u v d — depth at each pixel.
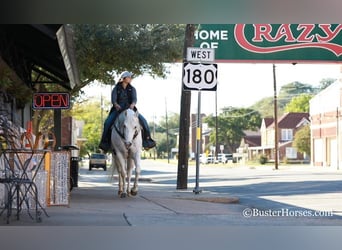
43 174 10.78
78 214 10.20
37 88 21.59
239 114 118.06
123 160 13.67
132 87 13.66
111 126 13.55
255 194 19.02
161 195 15.03
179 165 19.77
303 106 115.94
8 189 9.80
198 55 14.23
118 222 9.31
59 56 13.94
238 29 24.02
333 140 61.47
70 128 45.91
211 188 22.66
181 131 19.94
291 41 24.08
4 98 13.95
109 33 22.42
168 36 23.61
